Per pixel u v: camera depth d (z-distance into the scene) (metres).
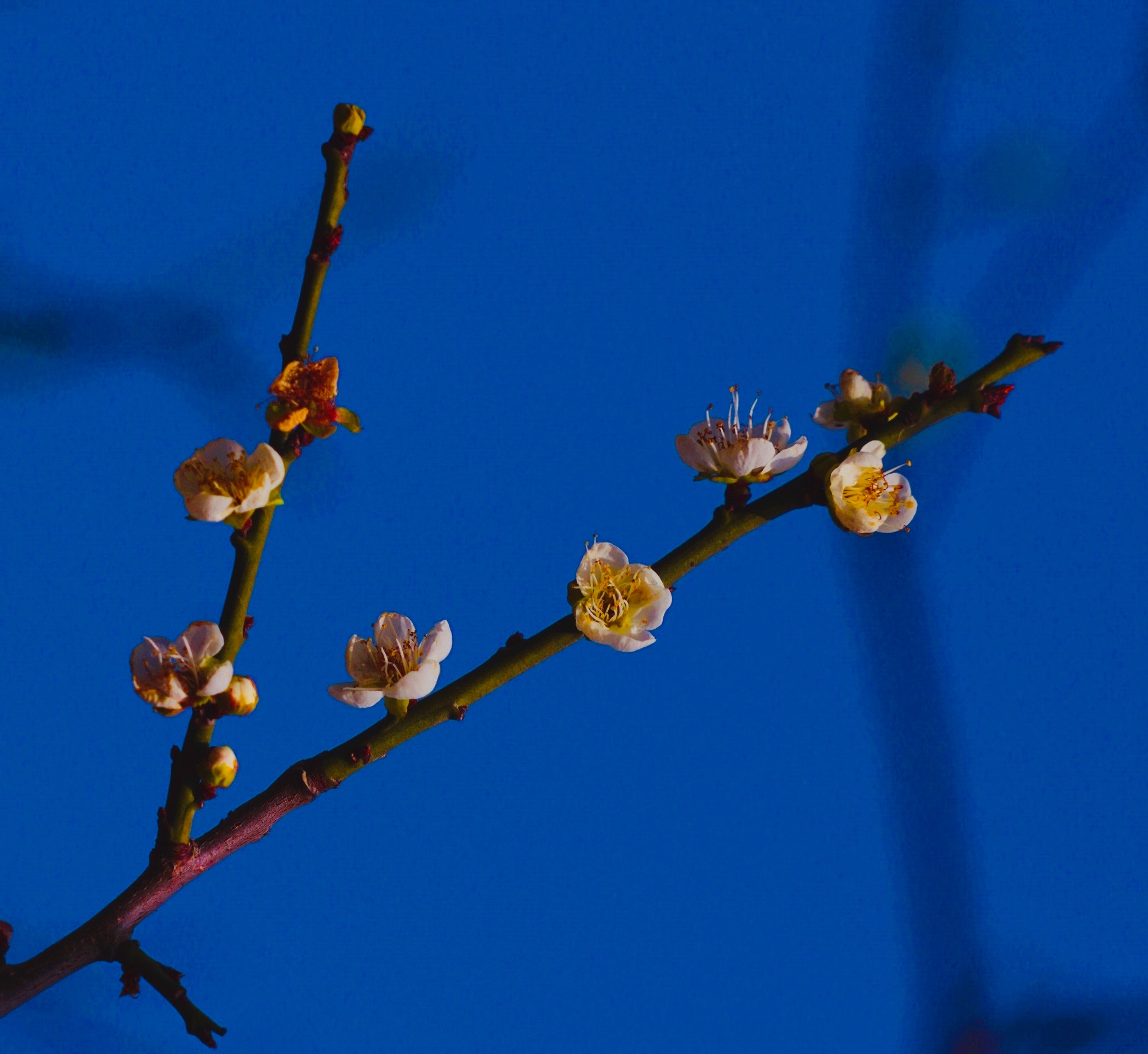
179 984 1.55
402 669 1.57
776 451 1.59
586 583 1.57
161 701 1.55
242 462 1.56
